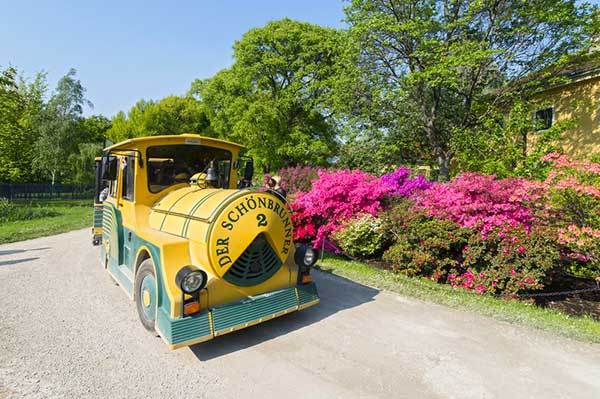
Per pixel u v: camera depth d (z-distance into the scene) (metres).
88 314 4.64
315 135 22.55
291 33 20.53
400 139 13.70
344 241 7.44
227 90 22.33
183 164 5.16
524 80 10.97
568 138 11.44
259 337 4.05
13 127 20.75
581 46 10.16
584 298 5.77
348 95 13.34
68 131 26.16
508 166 8.90
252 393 3.01
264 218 3.97
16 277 6.26
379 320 4.53
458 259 6.48
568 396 2.96
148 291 3.93
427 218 6.68
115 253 5.24
